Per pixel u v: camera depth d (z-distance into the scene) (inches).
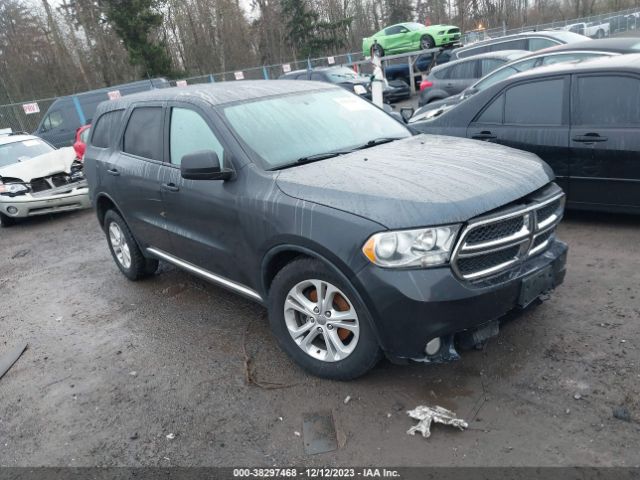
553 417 113.0
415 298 108.6
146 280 225.1
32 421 136.2
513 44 542.0
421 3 2011.6
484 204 112.9
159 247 190.2
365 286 113.1
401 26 954.7
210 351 158.4
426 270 109.4
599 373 124.9
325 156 146.9
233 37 1565.0
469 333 116.4
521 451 105.2
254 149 144.6
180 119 167.0
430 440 111.0
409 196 114.0
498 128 233.6
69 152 394.0
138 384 145.9
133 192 187.3
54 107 701.3
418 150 147.9
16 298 229.1
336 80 735.7
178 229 170.1
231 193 142.5
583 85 210.1
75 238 321.1
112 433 126.9
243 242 142.3
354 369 126.6
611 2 2070.6
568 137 212.5
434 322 110.0
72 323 192.9
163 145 174.1
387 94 785.6
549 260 126.3
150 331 176.9
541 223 126.2
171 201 167.3
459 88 510.9
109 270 248.2
